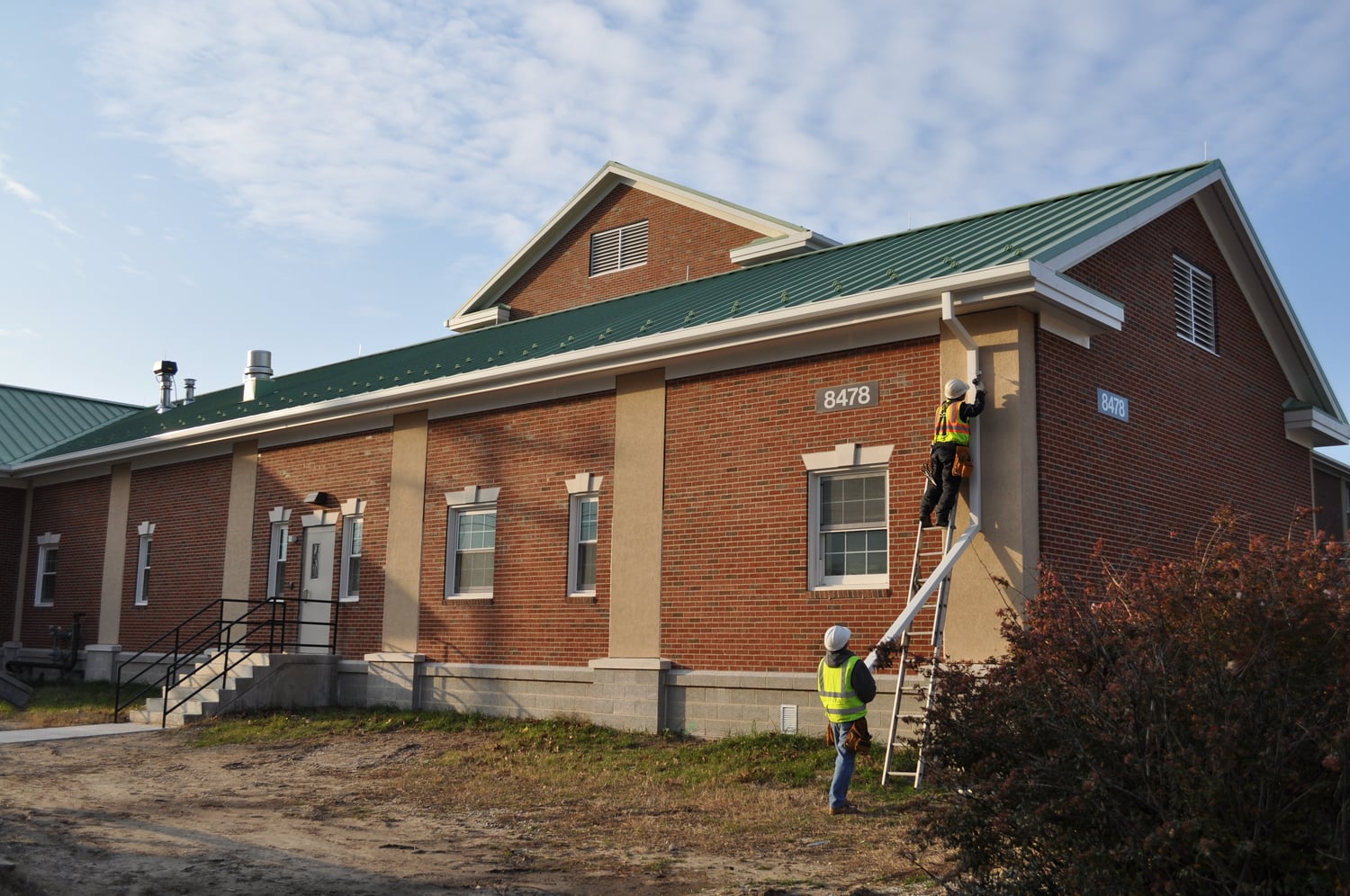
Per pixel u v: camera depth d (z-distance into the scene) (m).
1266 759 6.12
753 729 16.36
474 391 20.48
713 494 17.34
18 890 9.06
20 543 32.66
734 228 26.19
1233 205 19.58
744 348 17.19
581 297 29.06
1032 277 13.86
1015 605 14.07
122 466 29.44
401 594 21.67
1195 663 6.65
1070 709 6.88
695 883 9.52
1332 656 6.39
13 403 37.00
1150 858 6.27
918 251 18.00
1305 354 21.50
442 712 20.36
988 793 7.01
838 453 16.00
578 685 18.69
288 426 24.27
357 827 12.18
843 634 12.09
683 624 17.39
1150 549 16.77
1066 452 15.23
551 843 11.25
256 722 20.20
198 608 26.19
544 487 19.72
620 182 28.66
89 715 22.08
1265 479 20.89
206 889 9.34
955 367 15.05
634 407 18.53
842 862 10.06
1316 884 5.96
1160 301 18.27
